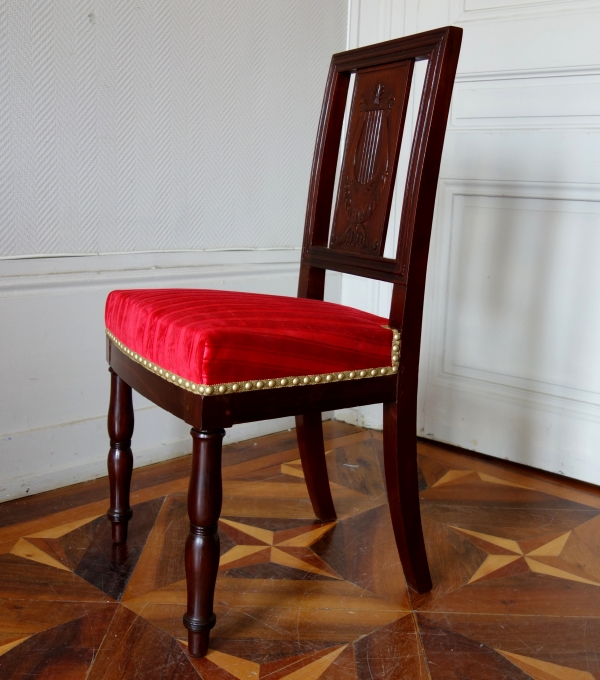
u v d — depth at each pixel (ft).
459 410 6.61
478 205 6.25
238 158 6.25
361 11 6.72
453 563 4.54
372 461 6.24
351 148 4.40
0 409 5.16
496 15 5.84
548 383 6.09
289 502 5.33
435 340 6.68
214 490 3.34
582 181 5.58
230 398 3.30
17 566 4.31
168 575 4.25
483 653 3.64
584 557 4.66
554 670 3.53
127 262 5.69
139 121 5.57
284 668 3.48
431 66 3.73
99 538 4.68
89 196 5.40
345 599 4.09
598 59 5.36
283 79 6.43
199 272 6.13
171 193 5.87
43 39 4.97
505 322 6.24
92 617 3.82
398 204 6.77
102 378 5.68
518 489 5.75
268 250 6.63
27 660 3.47
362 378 3.73
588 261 5.71
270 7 6.19
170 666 3.46
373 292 7.00
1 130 4.89
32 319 5.22
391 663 3.54
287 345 3.43
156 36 5.52
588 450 5.87
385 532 4.91
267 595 4.10
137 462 5.95
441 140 3.73
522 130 5.83
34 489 5.36
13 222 5.06
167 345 3.44
